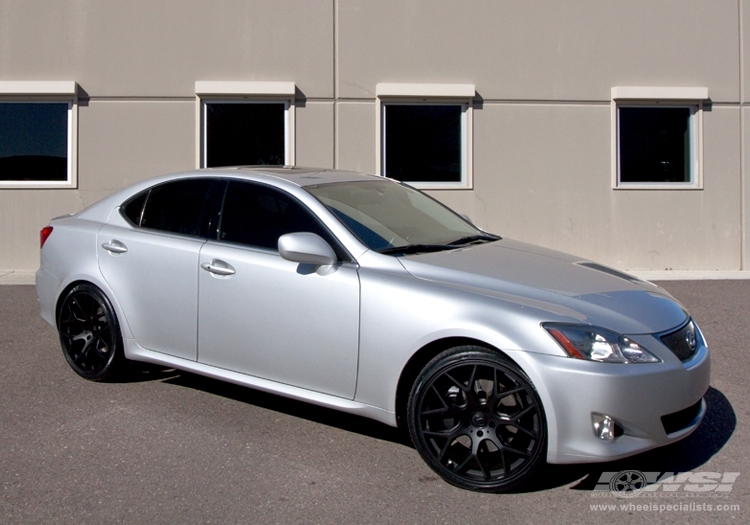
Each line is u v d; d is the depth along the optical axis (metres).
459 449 4.10
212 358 4.98
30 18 10.48
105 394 5.50
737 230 11.08
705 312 8.18
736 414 5.17
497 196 10.88
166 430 4.83
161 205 5.45
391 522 3.69
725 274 10.66
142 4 10.55
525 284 4.25
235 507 3.82
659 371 3.87
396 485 4.09
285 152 10.78
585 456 3.77
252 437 4.73
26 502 3.86
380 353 4.25
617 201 10.95
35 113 10.63
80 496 3.93
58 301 5.77
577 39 10.84
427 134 10.88
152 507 3.81
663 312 4.25
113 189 10.64
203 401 5.38
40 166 10.66
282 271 4.64
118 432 4.79
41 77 10.52
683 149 11.11
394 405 4.24
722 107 11.00
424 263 4.43
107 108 10.59
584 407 3.75
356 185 5.35
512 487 3.94
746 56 10.98
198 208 5.24
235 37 10.62
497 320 3.95
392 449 4.58
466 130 10.82
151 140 10.64
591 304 4.09
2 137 10.63
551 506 3.87
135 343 5.37
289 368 4.63
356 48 10.70
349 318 4.36
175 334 5.14
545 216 10.93
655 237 11.02
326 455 4.48
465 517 3.74
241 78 10.66
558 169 10.90
